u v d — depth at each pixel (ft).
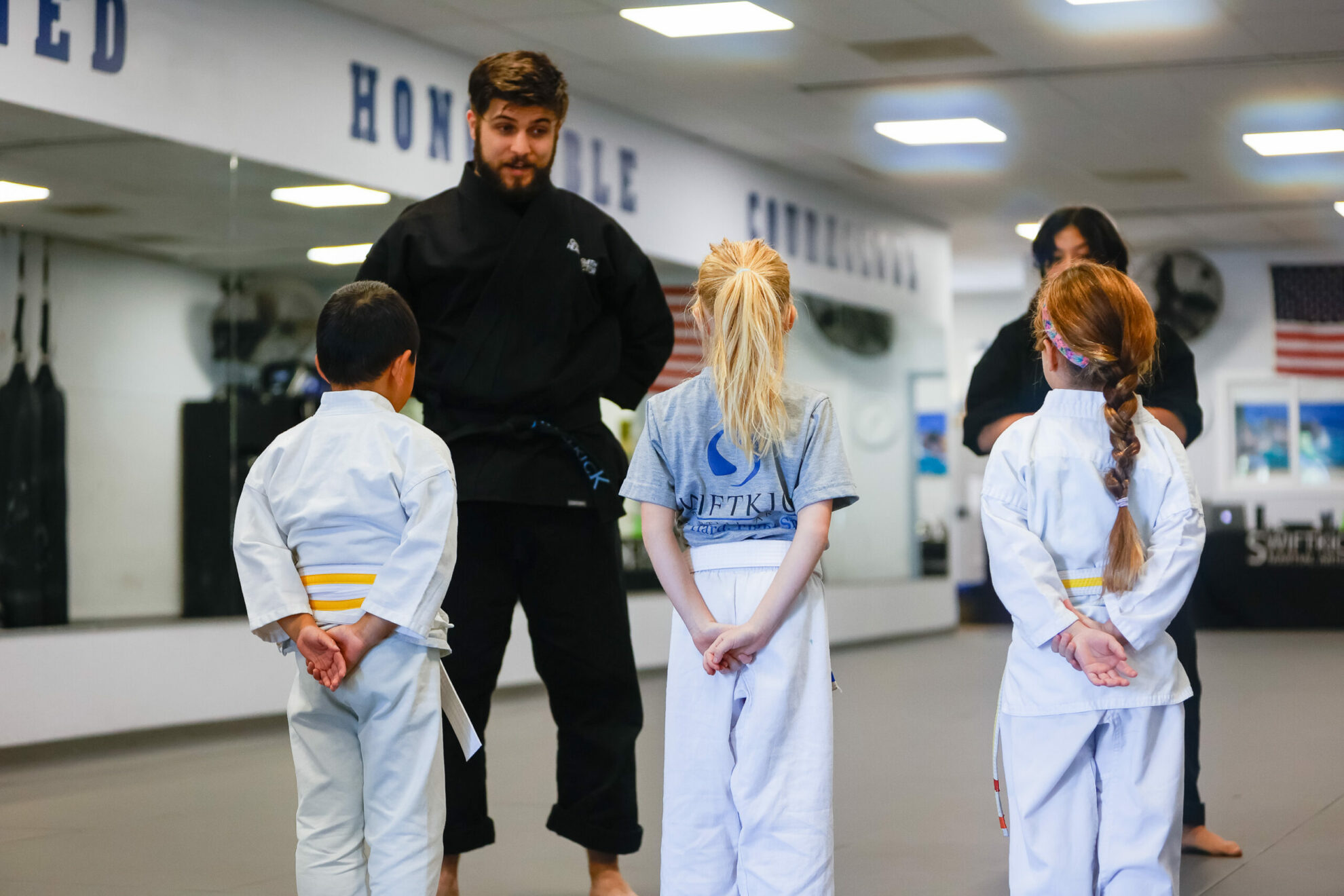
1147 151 32.48
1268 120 29.71
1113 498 7.42
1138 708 7.27
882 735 18.98
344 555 7.61
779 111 28.91
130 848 12.53
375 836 7.55
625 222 28.68
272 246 21.75
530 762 17.08
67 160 19.10
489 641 10.16
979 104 28.40
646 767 16.61
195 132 20.18
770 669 7.49
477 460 10.02
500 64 9.98
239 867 11.74
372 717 7.61
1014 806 7.49
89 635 18.98
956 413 52.60
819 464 7.65
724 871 7.55
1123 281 7.73
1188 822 11.80
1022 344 11.64
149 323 20.74
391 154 23.43
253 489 7.78
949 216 40.32
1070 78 26.53
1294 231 42.55
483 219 10.15
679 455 7.81
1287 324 45.27
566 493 10.20
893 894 10.57
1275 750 17.30
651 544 7.78
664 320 10.95
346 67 22.56
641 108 28.58
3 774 17.02
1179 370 11.54
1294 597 38.99
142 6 19.38
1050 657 7.39
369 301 7.91
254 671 21.29
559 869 11.54
